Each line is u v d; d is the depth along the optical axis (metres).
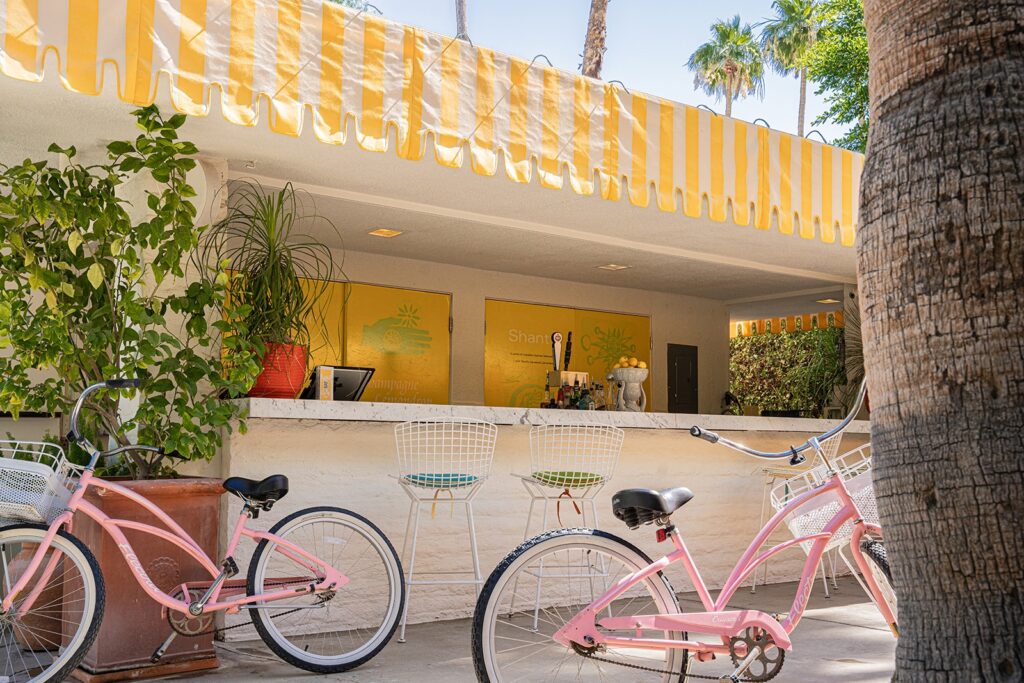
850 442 7.53
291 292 5.10
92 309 4.47
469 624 5.34
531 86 4.88
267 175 5.78
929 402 2.24
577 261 8.75
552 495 5.95
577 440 5.52
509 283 9.52
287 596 4.14
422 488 5.06
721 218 5.55
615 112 5.16
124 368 4.29
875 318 2.36
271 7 4.18
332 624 5.05
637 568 3.26
